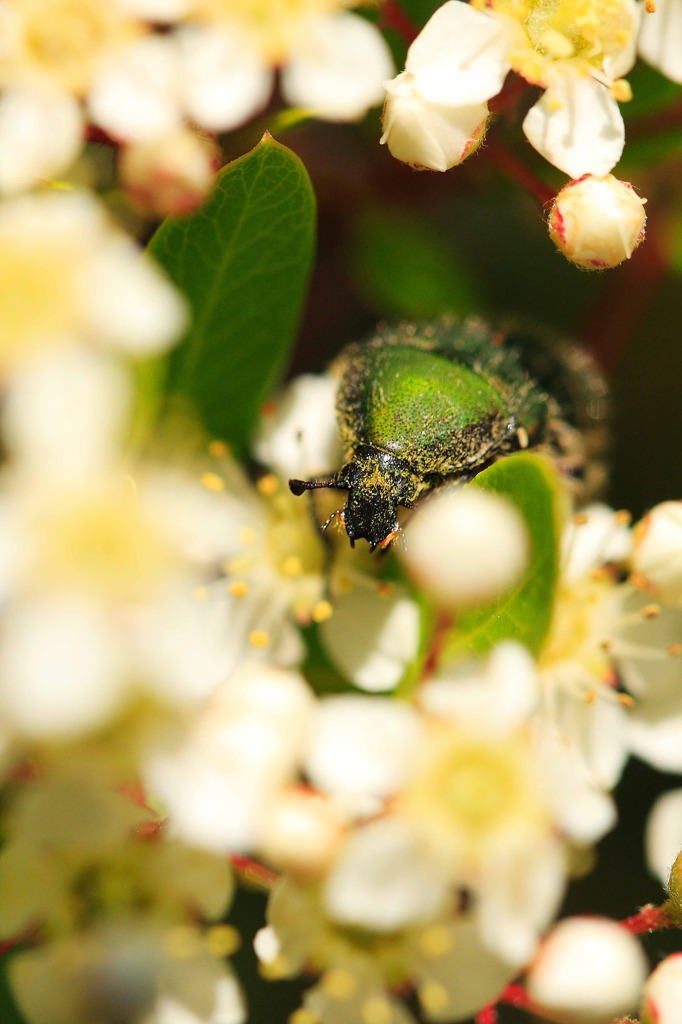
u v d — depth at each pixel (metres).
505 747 0.14
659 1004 0.14
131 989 0.14
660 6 0.15
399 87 0.15
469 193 0.16
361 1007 0.14
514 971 0.14
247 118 0.15
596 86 0.15
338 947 0.14
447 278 0.16
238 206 0.14
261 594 0.15
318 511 0.15
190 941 0.14
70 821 0.14
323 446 0.15
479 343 0.15
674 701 0.15
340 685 0.15
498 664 0.14
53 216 0.14
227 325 0.15
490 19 0.15
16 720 0.13
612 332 0.16
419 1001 0.14
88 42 0.15
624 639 0.15
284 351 0.15
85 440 0.14
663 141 0.15
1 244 0.14
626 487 0.16
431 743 0.14
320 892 0.14
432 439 0.15
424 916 0.14
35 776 0.14
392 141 0.15
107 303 0.14
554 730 0.15
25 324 0.14
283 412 0.15
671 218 0.16
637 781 0.15
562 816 0.14
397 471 0.15
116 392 0.14
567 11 0.15
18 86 0.15
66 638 0.13
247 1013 0.15
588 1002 0.14
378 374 0.15
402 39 0.15
